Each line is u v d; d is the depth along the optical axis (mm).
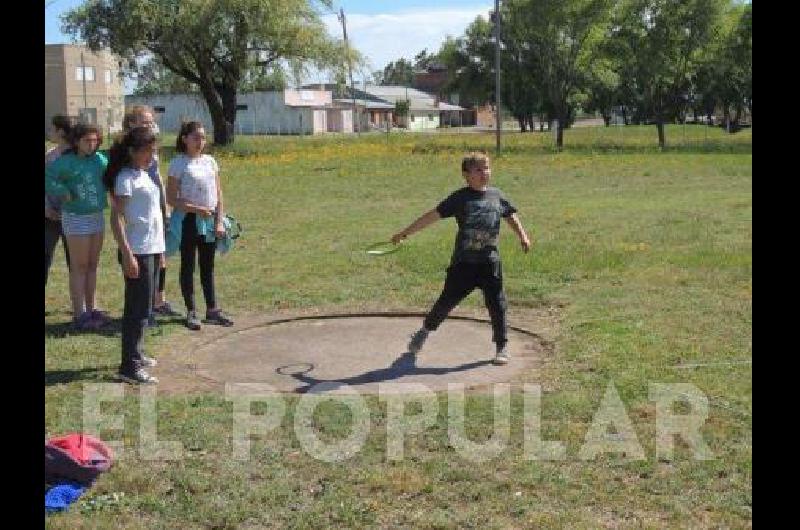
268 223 16969
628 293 10109
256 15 48344
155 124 8188
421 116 110250
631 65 52281
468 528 4520
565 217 16969
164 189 9156
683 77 53562
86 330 8750
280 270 11953
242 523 4605
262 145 48000
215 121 51469
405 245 13727
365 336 8578
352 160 35375
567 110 76562
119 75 52375
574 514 4637
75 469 4996
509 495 4871
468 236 7402
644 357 7453
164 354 7938
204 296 9648
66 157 8578
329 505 4762
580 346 7867
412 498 4852
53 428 5879
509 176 27703
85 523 4582
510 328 8742
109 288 10898
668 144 48062
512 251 12805
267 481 5078
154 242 7113
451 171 29703
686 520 4570
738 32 52062
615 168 30422
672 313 9086
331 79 52344
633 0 50344
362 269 11930
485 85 86500
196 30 47406
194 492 4957
